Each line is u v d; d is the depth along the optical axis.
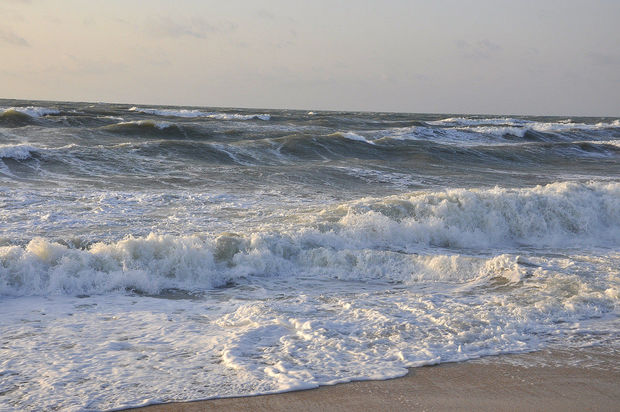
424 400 4.13
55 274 7.54
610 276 8.32
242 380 4.48
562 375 4.66
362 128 43.59
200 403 4.07
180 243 8.50
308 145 27.44
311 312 6.52
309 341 5.42
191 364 4.84
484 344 5.39
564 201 12.69
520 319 6.20
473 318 6.20
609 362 5.00
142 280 7.68
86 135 29.58
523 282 7.98
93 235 10.02
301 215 12.04
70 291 7.41
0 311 6.50
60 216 11.70
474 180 20.48
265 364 4.85
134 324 6.07
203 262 8.35
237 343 5.36
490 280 8.19
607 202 13.06
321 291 7.70
